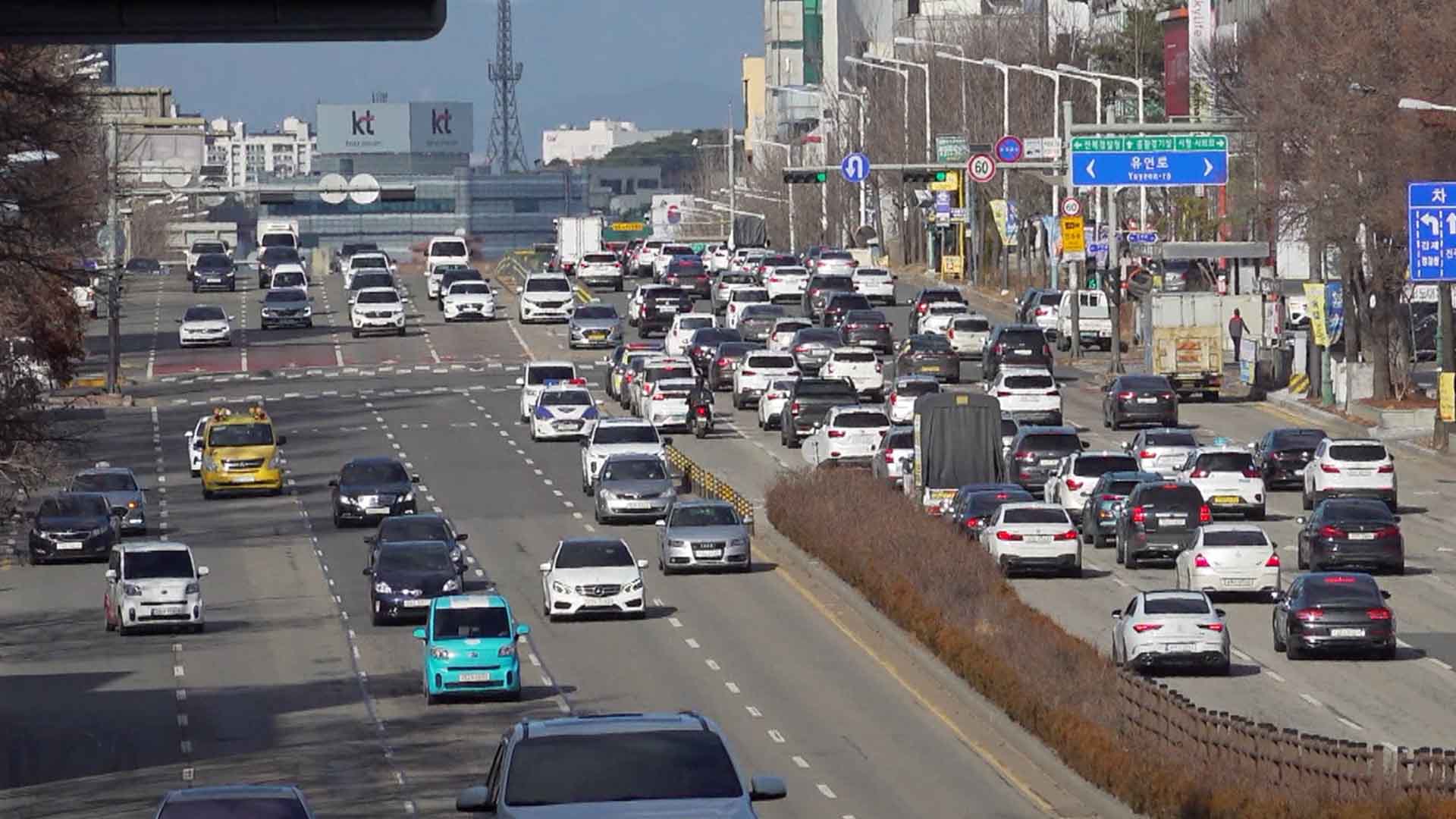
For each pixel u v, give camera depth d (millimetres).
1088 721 120750
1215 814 100188
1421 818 92000
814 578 189375
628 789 61000
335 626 176500
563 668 156625
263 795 81500
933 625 154000
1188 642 143875
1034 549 182125
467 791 62250
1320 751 102625
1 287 140250
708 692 146625
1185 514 187000
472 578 192625
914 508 196750
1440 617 164750
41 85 125000
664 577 192500
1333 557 178125
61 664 164625
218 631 175375
